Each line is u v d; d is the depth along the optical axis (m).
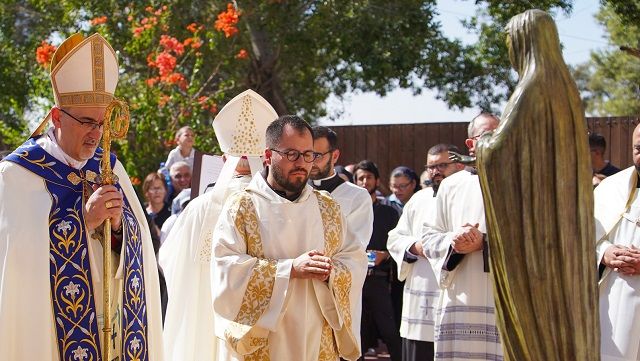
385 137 14.76
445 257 5.64
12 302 4.02
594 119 12.80
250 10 15.05
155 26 13.05
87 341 4.16
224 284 4.27
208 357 5.68
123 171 4.54
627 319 5.00
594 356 2.55
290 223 4.37
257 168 5.77
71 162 4.29
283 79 17.08
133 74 13.58
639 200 5.17
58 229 4.15
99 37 4.23
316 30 15.77
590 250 2.54
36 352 4.01
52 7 15.13
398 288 8.59
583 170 2.52
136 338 4.29
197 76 14.32
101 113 4.25
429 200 6.92
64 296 4.14
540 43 2.51
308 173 4.38
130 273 4.29
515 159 2.50
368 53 16.14
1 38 16.81
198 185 7.27
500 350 5.56
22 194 4.11
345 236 4.60
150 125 12.00
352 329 4.49
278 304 4.20
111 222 4.26
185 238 5.78
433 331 6.77
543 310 2.52
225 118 5.77
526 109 2.49
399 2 15.95
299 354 4.28
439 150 7.02
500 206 2.52
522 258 2.52
